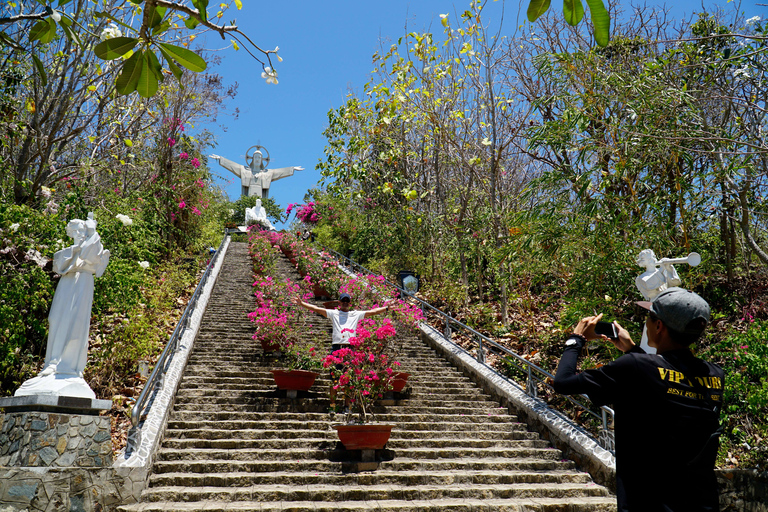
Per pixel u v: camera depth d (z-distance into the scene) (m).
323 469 6.45
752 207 9.19
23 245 7.10
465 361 9.80
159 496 5.59
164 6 2.13
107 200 11.91
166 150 15.50
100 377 7.69
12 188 8.69
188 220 16.83
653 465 2.00
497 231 11.50
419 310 11.01
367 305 11.35
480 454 7.09
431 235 14.36
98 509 5.34
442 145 12.46
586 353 8.96
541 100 9.44
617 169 8.20
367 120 13.55
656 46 10.40
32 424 5.21
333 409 7.67
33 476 5.01
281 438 7.08
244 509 5.29
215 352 9.60
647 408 2.06
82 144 11.14
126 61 2.02
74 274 5.78
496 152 11.67
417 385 9.06
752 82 8.24
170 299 12.03
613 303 8.59
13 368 7.19
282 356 9.55
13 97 8.94
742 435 6.50
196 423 7.06
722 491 5.53
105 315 8.45
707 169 9.50
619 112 9.00
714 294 9.73
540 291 12.59
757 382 6.73
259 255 15.75
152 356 8.84
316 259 15.65
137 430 6.02
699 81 9.41
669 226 8.34
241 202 30.67
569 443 7.09
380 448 6.70
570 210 9.05
